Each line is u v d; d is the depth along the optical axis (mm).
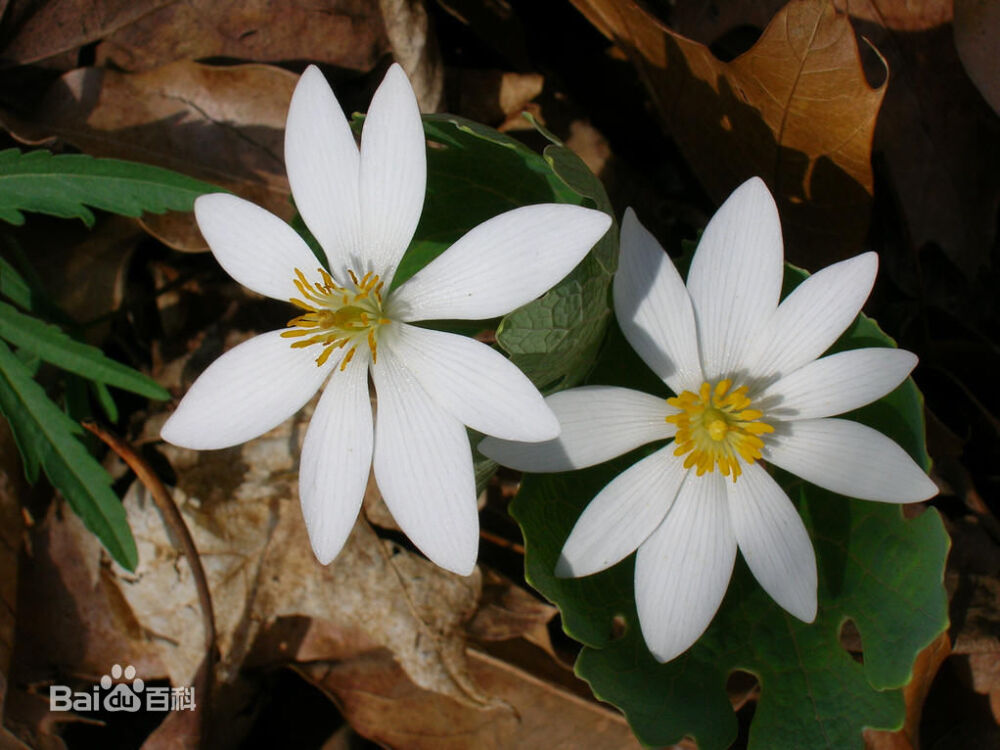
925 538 81
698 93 98
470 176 91
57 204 90
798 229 105
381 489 76
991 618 97
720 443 80
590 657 83
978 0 95
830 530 89
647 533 80
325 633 108
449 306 75
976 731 98
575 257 70
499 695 104
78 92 107
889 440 76
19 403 91
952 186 107
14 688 106
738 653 88
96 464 93
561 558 79
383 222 78
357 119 89
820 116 90
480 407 73
